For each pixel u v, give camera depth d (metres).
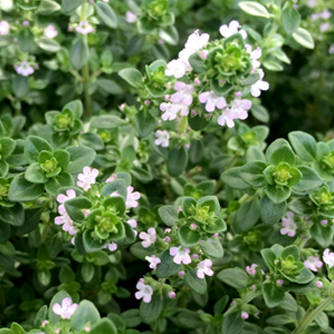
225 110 0.18
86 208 0.17
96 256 0.20
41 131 0.21
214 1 0.25
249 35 0.23
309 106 0.27
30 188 0.18
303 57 0.27
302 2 0.22
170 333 0.20
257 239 0.20
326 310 0.19
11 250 0.19
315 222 0.19
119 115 0.23
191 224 0.17
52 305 0.17
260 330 0.19
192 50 0.17
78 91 0.24
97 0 0.22
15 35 0.22
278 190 0.18
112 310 0.21
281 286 0.18
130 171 0.21
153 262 0.18
